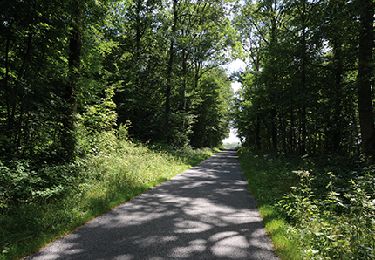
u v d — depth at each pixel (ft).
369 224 18.15
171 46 98.32
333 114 66.33
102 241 18.98
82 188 29.43
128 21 95.20
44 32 33.55
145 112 99.14
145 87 98.68
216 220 24.59
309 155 65.05
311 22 57.93
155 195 33.99
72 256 16.57
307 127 77.36
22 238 17.99
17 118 32.24
